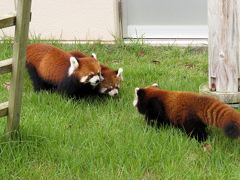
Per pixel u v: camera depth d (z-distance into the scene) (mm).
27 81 7934
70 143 5996
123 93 7473
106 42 9422
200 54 8961
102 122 6582
